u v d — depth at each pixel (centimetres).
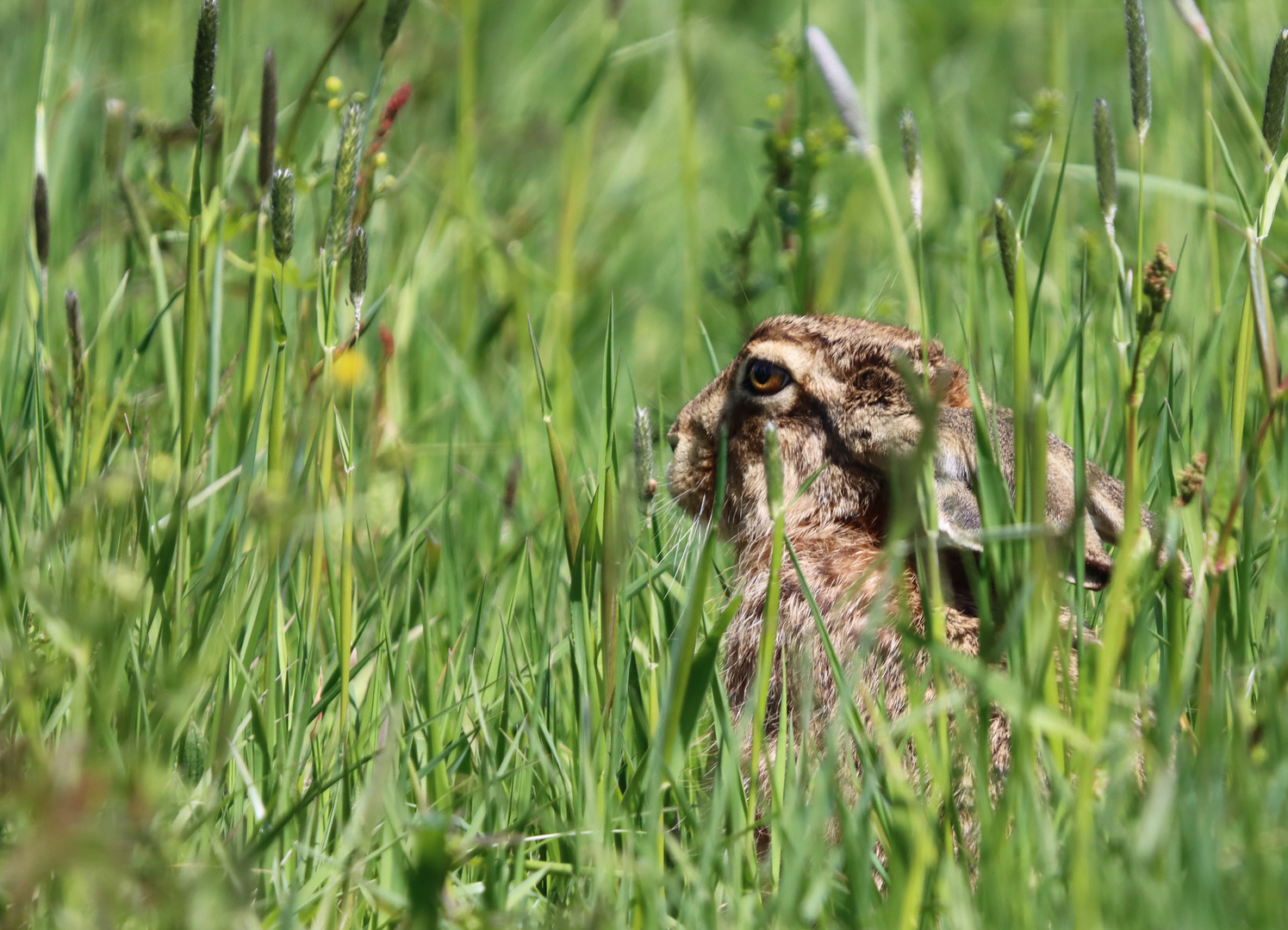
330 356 660
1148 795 541
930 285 1123
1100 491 659
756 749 598
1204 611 618
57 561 660
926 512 589
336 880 529
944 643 628
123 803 475
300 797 620
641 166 1573
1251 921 476
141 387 973
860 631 720
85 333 997
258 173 780
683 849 619
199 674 554
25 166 1096
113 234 1002
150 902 452
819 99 1498
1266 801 521
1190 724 629
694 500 855
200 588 642
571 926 516
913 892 500
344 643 629
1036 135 1126
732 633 788
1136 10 650
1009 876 507
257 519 636
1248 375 657
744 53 1844
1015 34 1772
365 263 672
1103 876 497
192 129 1006
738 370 828
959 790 618
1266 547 725
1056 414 867
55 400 795
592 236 1413
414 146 1326
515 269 1182
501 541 878
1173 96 1220
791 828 559
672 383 1217
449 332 1220
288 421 756
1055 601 545
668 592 732
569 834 583
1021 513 599
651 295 1402
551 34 1742
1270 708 564
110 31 1479
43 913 510
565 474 665
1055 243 1083
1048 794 606
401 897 559
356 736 661
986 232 1069
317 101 924
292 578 727
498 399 1132
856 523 780
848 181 1451
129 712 557
